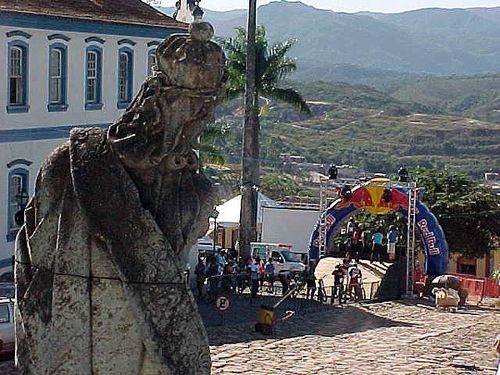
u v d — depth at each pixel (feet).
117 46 127.95
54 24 115.75
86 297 15.83
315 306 104.47
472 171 456.04
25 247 16.96
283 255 138.51
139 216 15.78
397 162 457.68
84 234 15.84
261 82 172.76
